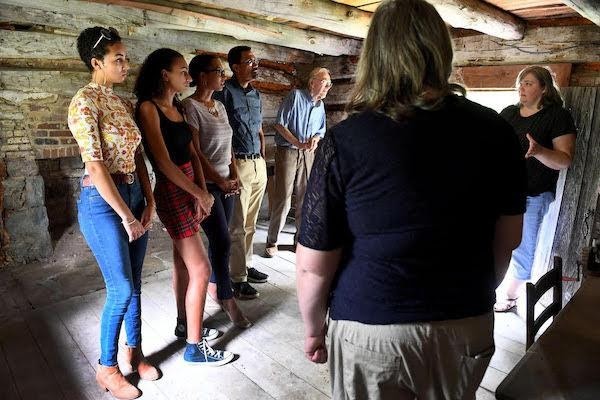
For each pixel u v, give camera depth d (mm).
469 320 993
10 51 3270
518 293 2906
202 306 2258
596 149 2875
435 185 892
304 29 3951
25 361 2330
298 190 3777
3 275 3387
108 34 1761
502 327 2754
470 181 908
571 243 3031
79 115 1695
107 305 1977
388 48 921
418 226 915
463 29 3668
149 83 2057
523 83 2588
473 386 1063
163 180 2078
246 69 2908
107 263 1890
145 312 2852
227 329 2678
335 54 4441
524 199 1024
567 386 980
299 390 2150
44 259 3682
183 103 2463
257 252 3963
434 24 926
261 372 2281
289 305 2994
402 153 886
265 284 3309
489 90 3594
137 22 3262
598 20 1934
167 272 3502
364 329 1005
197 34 4078
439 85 936
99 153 1715
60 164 4004
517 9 2883
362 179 927
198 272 2189
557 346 1137
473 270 983
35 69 3516
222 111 2645
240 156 2992
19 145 3492
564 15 3008
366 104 958
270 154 5055
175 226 2111
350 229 1010
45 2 2820
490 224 998
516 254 2787
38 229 3645
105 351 2043
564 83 3100
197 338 2285
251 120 3008
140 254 2090
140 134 1923
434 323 967
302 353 2451
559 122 2525
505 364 2375
